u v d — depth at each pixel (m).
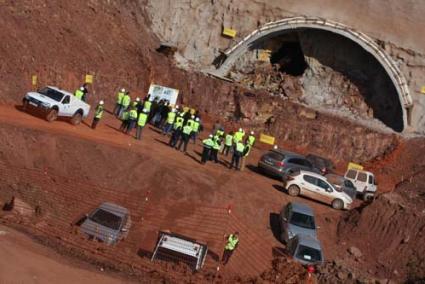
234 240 27.14
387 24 56.00
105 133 37.28
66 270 19.70
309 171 39.00
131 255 24.64
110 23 49.53
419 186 46.12
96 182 32.16
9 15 39.94
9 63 38.06
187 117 41.03
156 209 30.86
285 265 29.23
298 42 58.97
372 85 56.69
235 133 43.28
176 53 56.38
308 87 57.75
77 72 43.91
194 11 57.72
